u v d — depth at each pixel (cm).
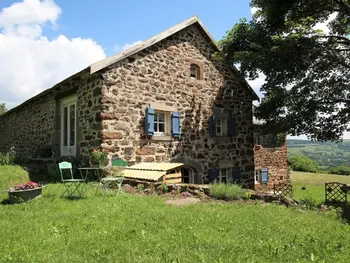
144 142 968
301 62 1025
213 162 1170
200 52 1171
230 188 725
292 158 3666
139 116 962
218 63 1231
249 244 372
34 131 1352
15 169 970
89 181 861
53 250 357
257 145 1764
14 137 1602
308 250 357
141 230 426
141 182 809
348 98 1120
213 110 1190
